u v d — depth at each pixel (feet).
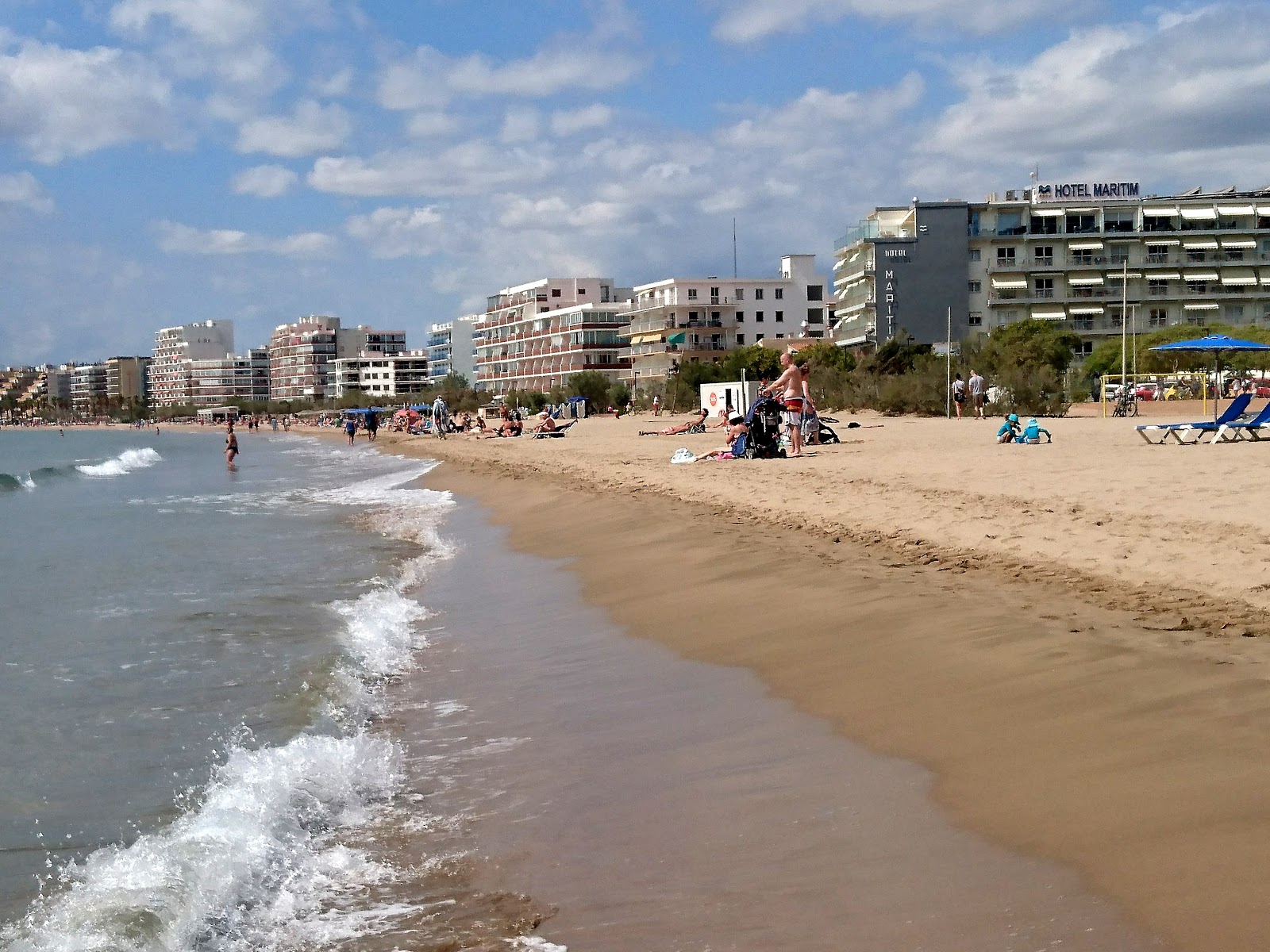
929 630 25.39
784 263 423.23
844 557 37.01
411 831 17.31
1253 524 36.68
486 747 21.59
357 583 44.91
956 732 18.33
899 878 13.20
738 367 283.59
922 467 68.33
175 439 501.15
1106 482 53.01
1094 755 16.19
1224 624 23.48
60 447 360.28
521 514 66.85
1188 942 10.72
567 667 27.84
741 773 18.07
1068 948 10.93
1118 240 318.24
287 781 19.80
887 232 329.52
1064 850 13.19
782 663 24.98
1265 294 318.24
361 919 14.19
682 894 13.79
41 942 13.73
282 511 83.56
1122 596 27.30
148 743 23.07
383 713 24.98
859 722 19.80
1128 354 246.68
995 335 277.03
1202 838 12.84
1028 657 21.91
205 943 13.71
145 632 35.29
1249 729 16.24
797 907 12.89
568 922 13.48
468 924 13.71
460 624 35.42
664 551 43.50
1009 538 37.81
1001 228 317.63
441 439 224.74
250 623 36.22
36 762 21.99
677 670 26.03
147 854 16.37
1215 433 90.63
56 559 56.34
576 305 504.43
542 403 375.04
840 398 200.85
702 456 91.30
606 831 16.34
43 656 32.32
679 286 408.05
